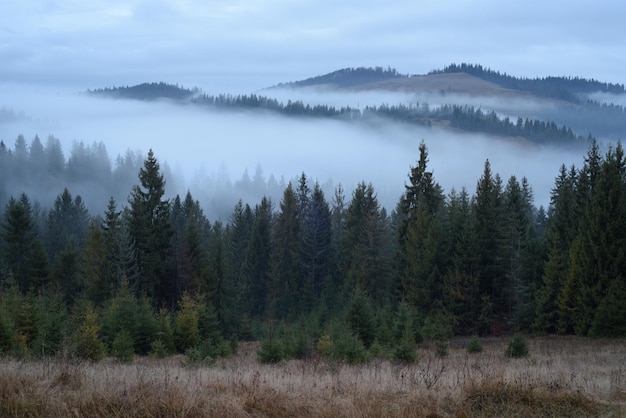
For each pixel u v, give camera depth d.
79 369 9.63
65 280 53.97
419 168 56.03
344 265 62.59
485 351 29.45
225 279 51.84
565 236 46.38
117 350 21.30
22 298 27.23
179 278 54.69
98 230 51.03
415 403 8.50
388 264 57.25
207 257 54.69
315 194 73.38
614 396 9.39
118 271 49.41
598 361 19.41
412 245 49.84
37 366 10.07
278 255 67.56
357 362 18.34
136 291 49.72
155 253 51.66
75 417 7.43
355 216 64.88
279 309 63.03
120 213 56.25
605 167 36.97
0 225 60.09
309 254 66.81
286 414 8.12
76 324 21.06
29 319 24.34
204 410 7.84
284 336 24.98
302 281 66.62
